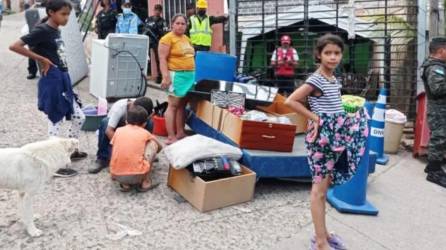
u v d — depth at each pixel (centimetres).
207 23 895
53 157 348
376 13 761
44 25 447
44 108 460
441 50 500
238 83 595
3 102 727
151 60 954
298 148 484
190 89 559
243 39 801
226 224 378
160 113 616
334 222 393
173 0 1038
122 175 414
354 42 782
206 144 423
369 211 409
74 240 340
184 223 375
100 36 1055
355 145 318
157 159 511
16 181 330
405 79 684
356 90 750
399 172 528
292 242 354
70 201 405
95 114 615
